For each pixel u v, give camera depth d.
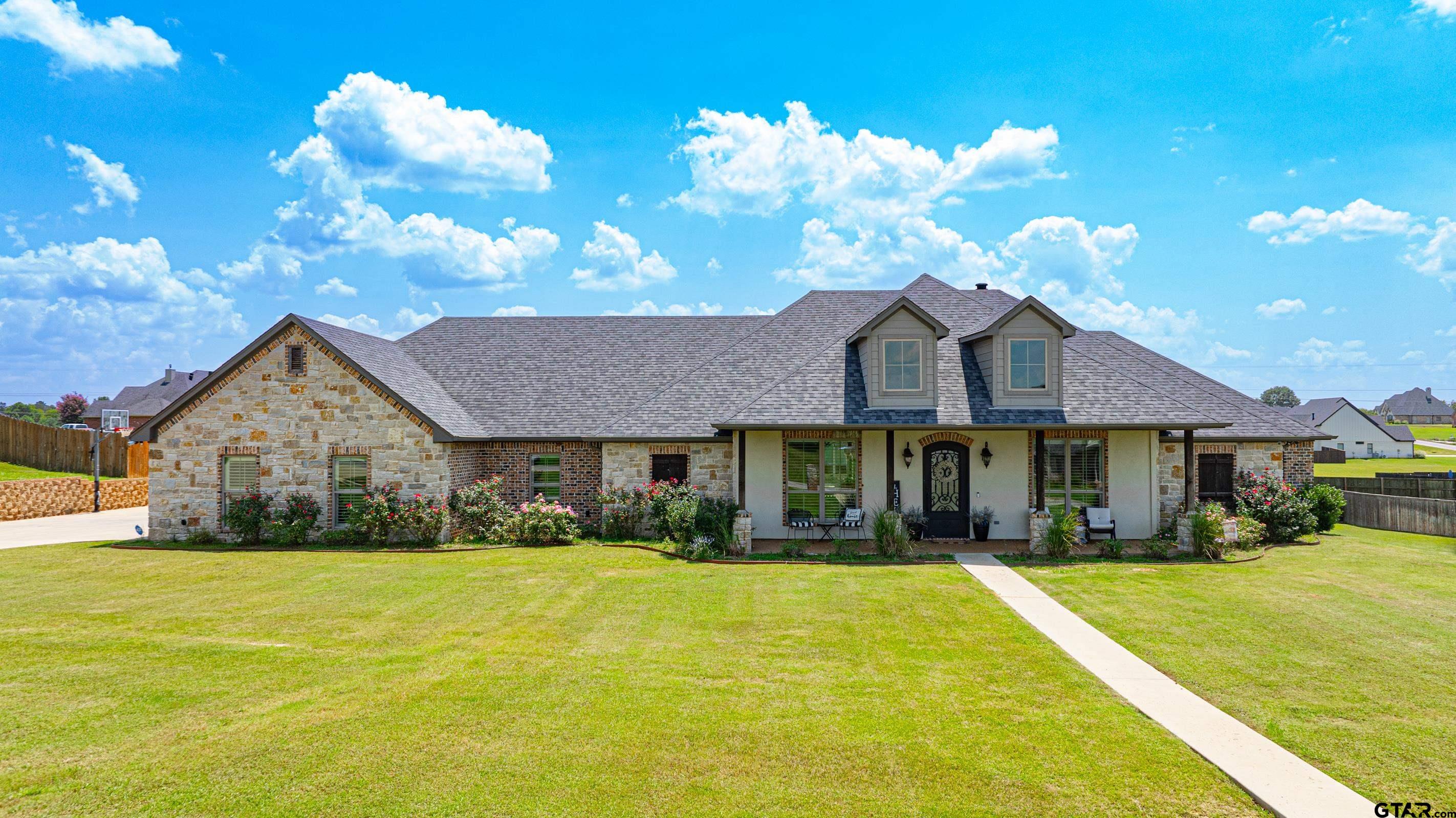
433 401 20.20
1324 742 7.40
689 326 25.11
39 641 10.83
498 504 19.47
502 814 6.00
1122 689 8.90
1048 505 19.25
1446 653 10.19
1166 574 15.20
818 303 23.75
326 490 18.88
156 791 6.28
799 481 19.52
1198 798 6.33
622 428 20.23
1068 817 6.02
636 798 6.27
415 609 12.78
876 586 14.28
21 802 6.10
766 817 5.99
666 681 9.16
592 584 14.56
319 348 18.89
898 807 6.15
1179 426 17.30
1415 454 86.81
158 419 19.16
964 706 8.34
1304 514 19.17
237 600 13.38
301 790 6.32
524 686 8.94
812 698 8.59
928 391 18.09
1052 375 17.98
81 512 29.08
